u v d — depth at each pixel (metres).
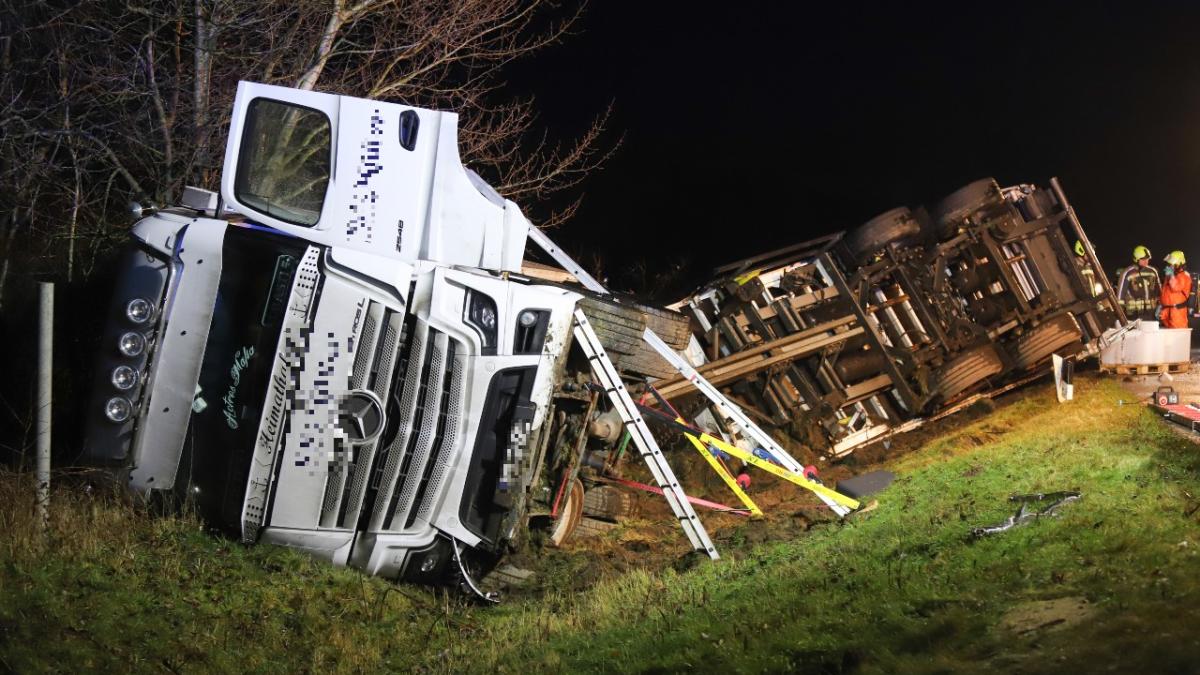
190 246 7.71
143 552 7.29
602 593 7.90
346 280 7.62
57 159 11.14
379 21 12.88
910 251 13.84
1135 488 7.30
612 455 9.93
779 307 13.23
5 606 6.14
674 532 10.37
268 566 7.50
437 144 8.33
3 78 10.38
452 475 7.79
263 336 7.57
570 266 9.66
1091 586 5.43
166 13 11.48
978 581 5.89
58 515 7.35
